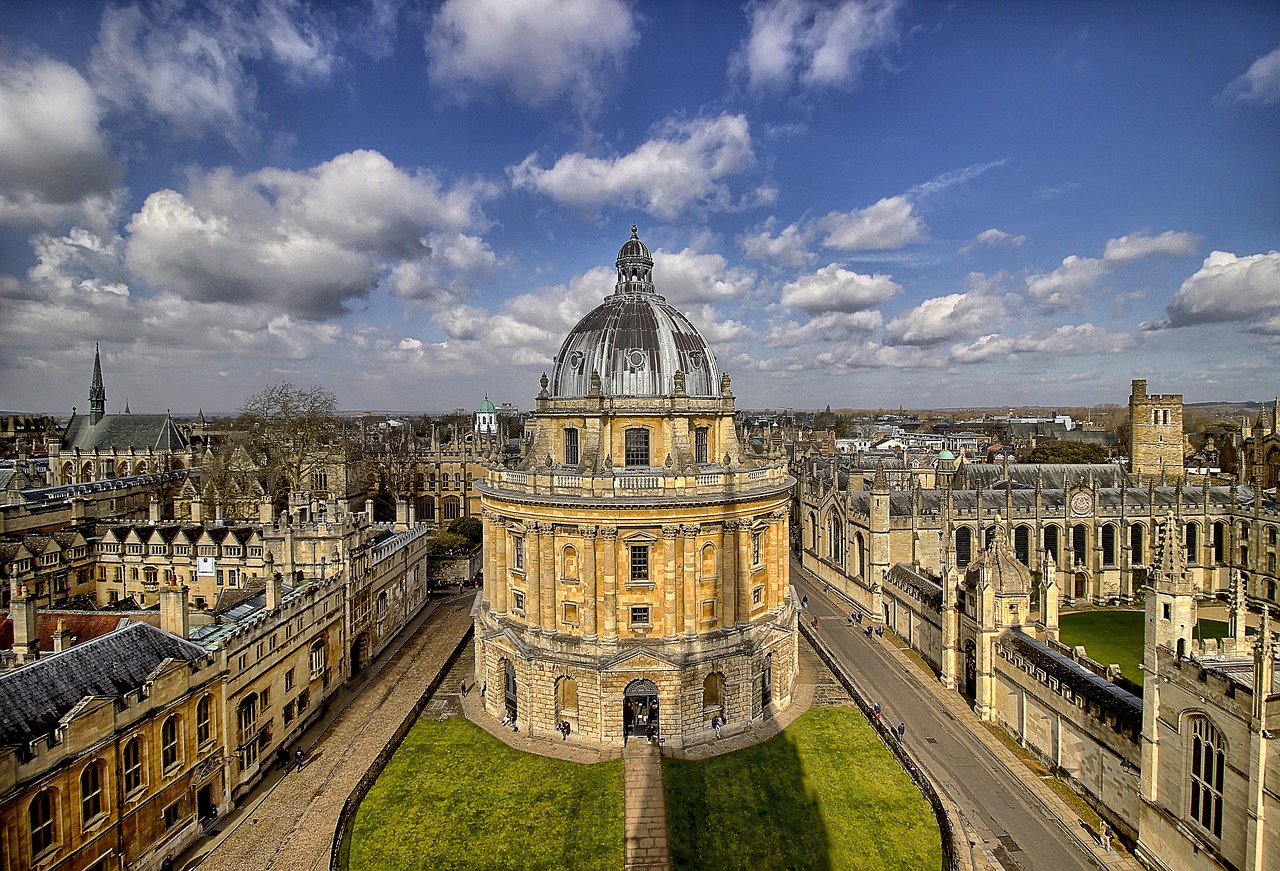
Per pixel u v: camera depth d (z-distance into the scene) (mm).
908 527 97438
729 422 70250
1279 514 99938
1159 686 43406
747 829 49000
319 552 74500
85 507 101562
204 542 78188
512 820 50094
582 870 45344
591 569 60000
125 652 45844
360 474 147375
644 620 61281
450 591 112500
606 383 65438
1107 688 51656
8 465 119312
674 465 64500
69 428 156375
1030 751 59344
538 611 62906
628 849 47094
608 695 59469
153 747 44906
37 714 38688
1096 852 46281
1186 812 41344
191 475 126812
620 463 65125
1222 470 165250
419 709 66812
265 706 57625
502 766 56906
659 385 65500
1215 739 39188
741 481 63500
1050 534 106000
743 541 63094
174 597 50906
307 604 65375
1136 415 134875
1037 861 45500
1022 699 60625
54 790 38094
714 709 63031
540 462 69938
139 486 117812
